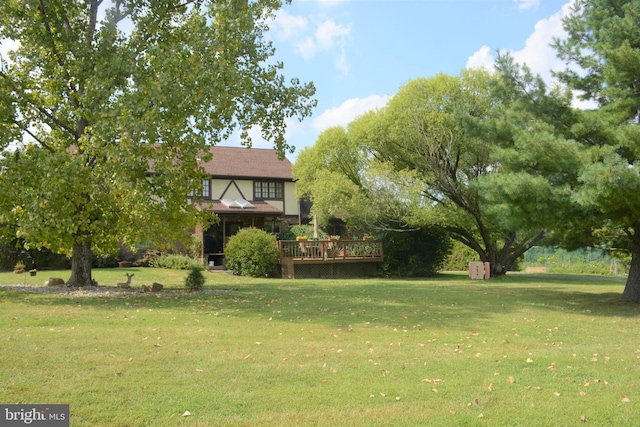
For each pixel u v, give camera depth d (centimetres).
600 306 1368
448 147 2461
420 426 465
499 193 1305
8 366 612
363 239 2698
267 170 3459
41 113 1498
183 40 1452
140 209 1431
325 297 1477
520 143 1281
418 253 2778
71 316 984
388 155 2775
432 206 2633
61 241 1352
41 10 1365
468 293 1670
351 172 3006
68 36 1379
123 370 617
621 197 1098
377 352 755
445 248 2880
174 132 1244
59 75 1455
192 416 476
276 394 545
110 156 1140
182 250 2894
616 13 1415
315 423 468
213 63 1224
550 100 1377
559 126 1382
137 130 1111
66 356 670
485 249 2984
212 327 927
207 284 1900
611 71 1268
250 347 766
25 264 2388
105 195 1370
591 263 3400
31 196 1205
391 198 2572
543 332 968
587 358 744
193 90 1189
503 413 504
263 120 1533
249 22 1238
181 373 612
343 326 975
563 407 525
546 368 681
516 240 2853
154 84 1152
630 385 607
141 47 1405
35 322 902
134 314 1042
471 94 2492
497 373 648
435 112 2503
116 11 1453
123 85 1323
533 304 1390
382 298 1472
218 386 567
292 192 3466
